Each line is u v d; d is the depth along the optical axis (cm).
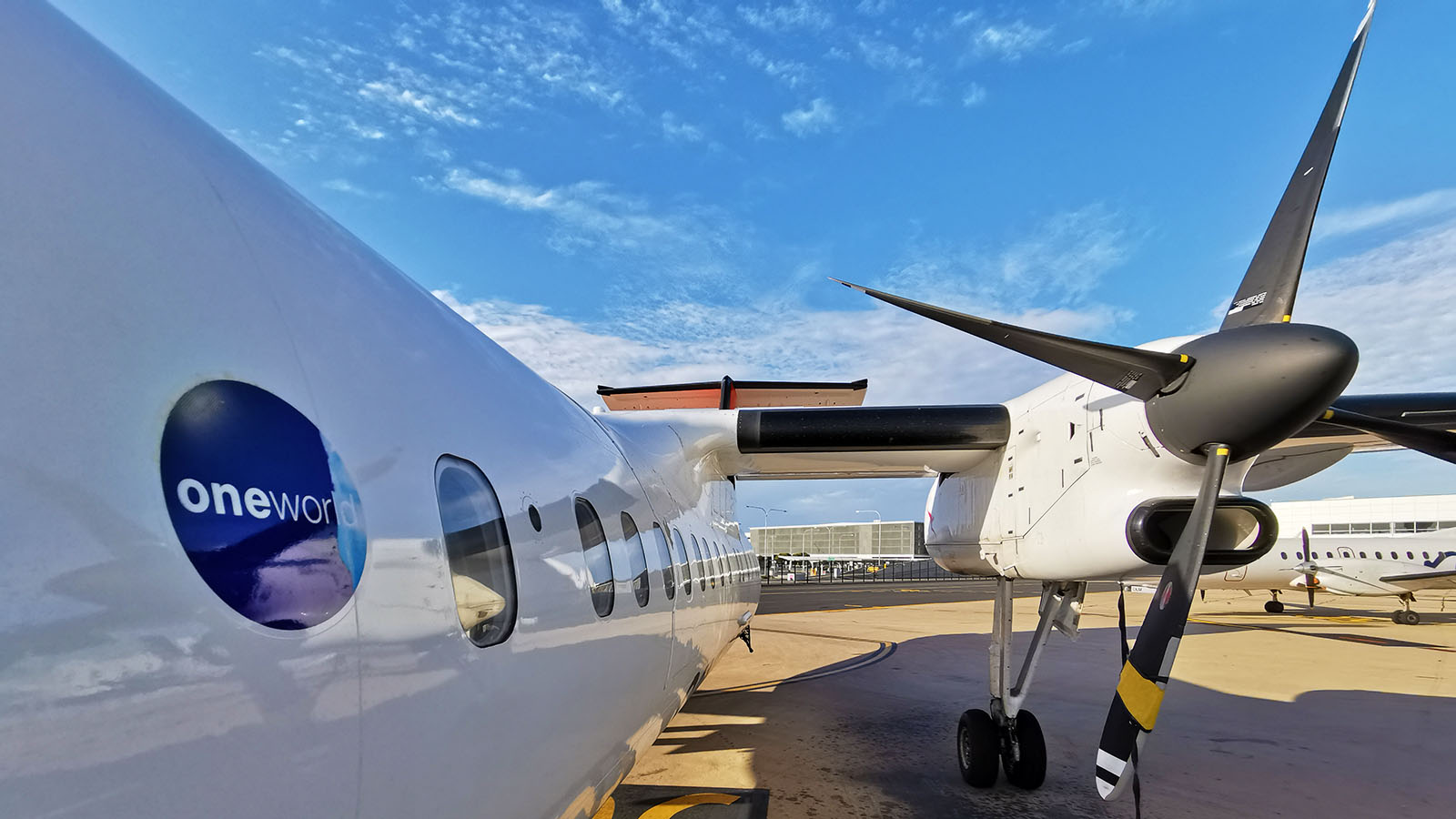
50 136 117
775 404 993
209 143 161
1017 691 638
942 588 4422
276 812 121
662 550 399
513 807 210
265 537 126
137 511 106
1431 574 2044
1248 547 421
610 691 289
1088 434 457
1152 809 602
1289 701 1032
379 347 185
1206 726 880
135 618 102
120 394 108
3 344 97
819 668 1300
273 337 144
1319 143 387
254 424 130
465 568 187
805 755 745
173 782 105
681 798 619
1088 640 1747
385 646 152
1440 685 1155
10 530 91
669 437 554
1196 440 386
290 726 125
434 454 187
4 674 87
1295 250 387
